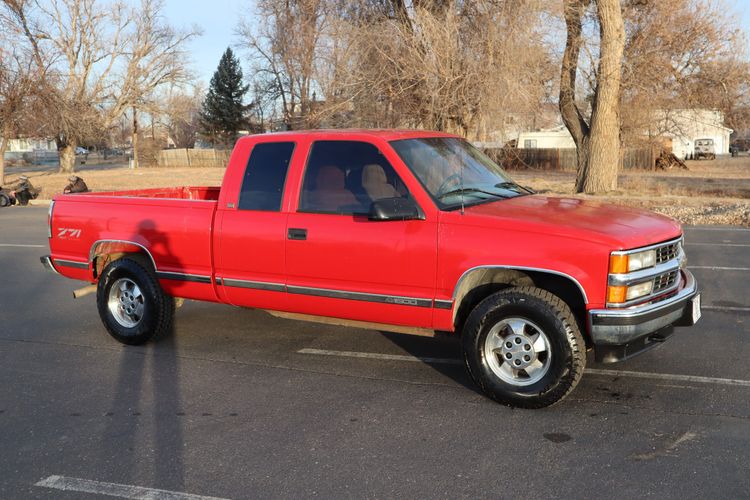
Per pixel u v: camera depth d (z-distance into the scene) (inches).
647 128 1314.0
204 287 245.6
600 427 181.6
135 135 2635.3
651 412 190.7
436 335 213.6
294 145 228.2
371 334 276.7
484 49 785.6
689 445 169.5
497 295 195.6
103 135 2257.6
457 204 207.3
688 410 191.3
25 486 158.4
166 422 192.7
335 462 165.8
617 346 185.3
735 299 315.6
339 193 217.6
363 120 848.9
